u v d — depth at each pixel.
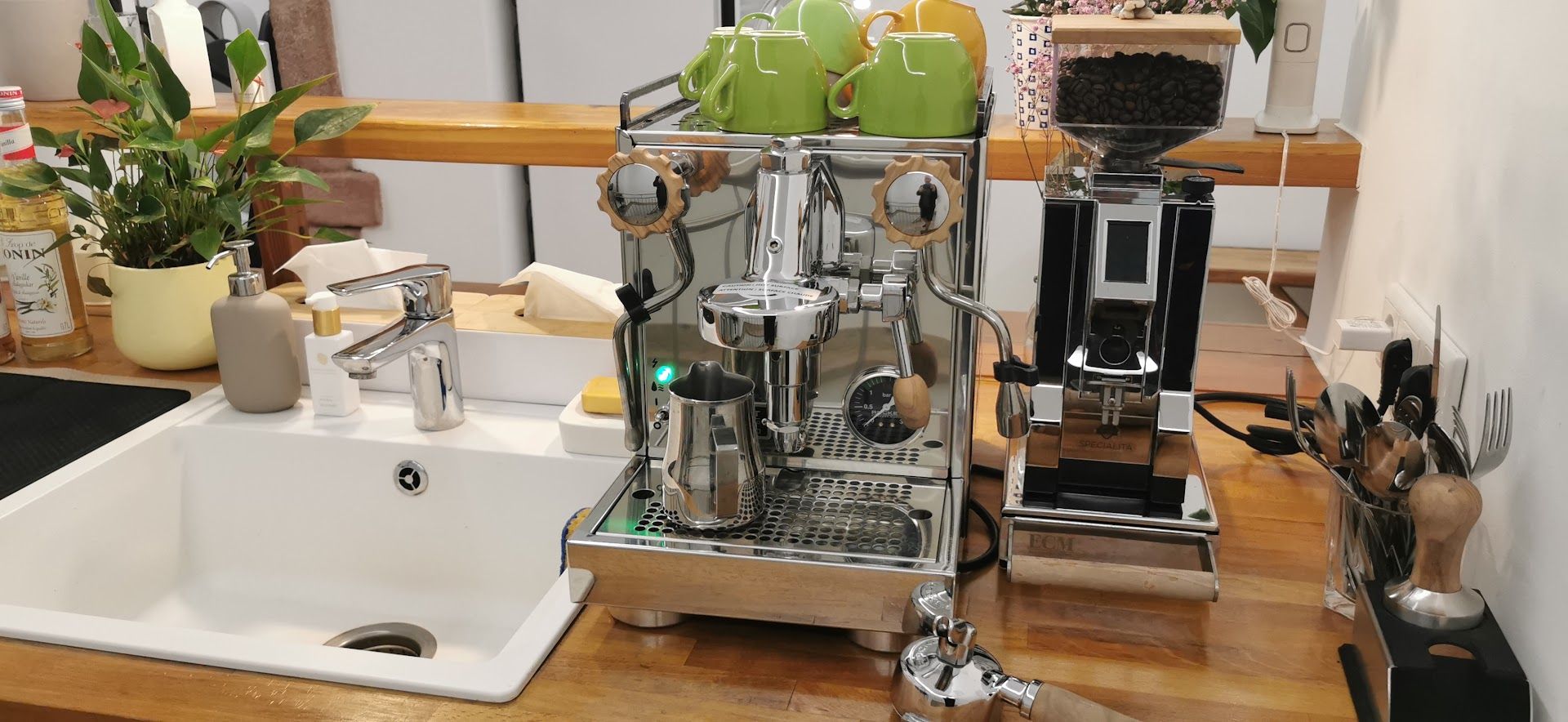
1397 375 0.93
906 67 0.95
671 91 2.89
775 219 0.87
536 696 0.89
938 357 1.03
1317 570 1.06
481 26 2.79
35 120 1.66
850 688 0.90
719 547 0.94
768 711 0.87
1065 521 1.05
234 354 1.33
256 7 2.79
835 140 0.96
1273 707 0.87
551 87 2.94
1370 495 0.91
